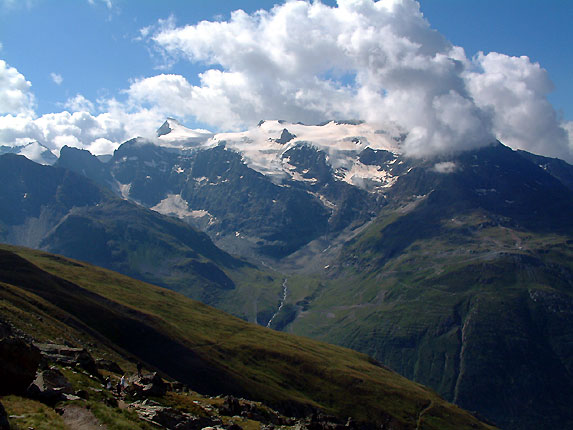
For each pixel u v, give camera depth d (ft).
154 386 278.67
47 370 207.82
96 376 269.03
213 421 262.88
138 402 248.73
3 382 178.70
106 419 185.57
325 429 397.39
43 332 434.71
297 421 418.92
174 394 294.66
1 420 146.51
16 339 185.16
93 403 197.57
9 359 180.34
